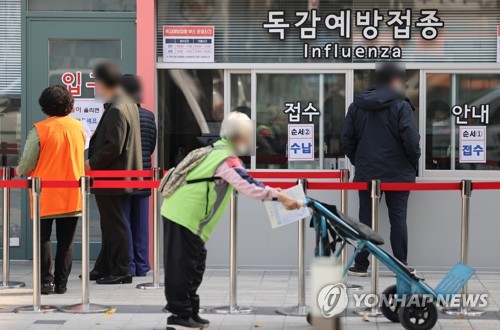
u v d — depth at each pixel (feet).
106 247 38.81
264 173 39.06
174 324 28.60
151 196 40.70
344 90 41.57
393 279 39.60
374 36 41.37
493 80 41.37
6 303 34.17
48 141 35.50
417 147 38.14
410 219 41.19
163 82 41.78
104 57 42.37
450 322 30.86
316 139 41.68
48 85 42.60
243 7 41.47
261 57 41.55
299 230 32.55
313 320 27.32
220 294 36.11
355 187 32.71
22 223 43.06
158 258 37.35
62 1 42.47
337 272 27.20
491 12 41.14
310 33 41.45
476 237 41.04
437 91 41.47
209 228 28.35
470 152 41.47
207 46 41.57
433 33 41.27
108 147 36.96
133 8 42.32
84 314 32.09
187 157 28.12
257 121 41.73
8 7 42.63
